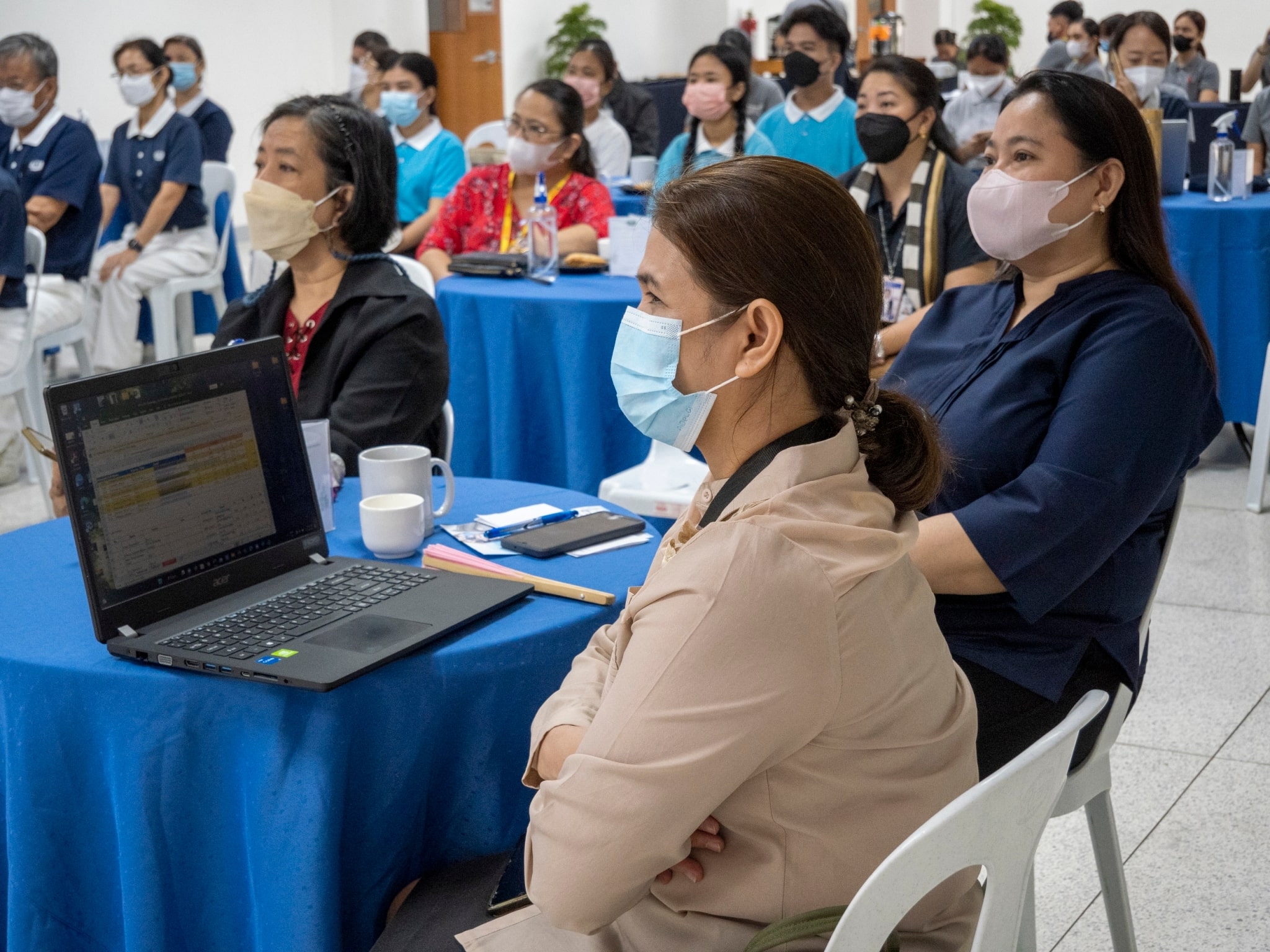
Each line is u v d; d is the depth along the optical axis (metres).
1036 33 14.90
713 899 1.00
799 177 1.00
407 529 1.61
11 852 1.37
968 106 7.20
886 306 3.17
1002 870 0.99
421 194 5.52
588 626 1.44
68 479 1.29
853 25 12.75
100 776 1.33
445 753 1.38
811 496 0.97
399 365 2.24
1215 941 1.91
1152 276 1.69
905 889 0.90
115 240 5.92
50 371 5.63
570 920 0.96
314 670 1.24
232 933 1.34
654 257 1.04
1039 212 1.68
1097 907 2.00
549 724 1.20
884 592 0.95
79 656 1.32
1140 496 1.54
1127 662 1.61
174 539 1.39
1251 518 3.73
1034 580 1.53
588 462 3.29
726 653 0.91
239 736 1.27
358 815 1.33
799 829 0.96
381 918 1.38
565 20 10.67
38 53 4.88
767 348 1.00
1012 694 1.57
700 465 2.87
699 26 12.88
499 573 1.52
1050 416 1.64
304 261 2.30
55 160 4.93
